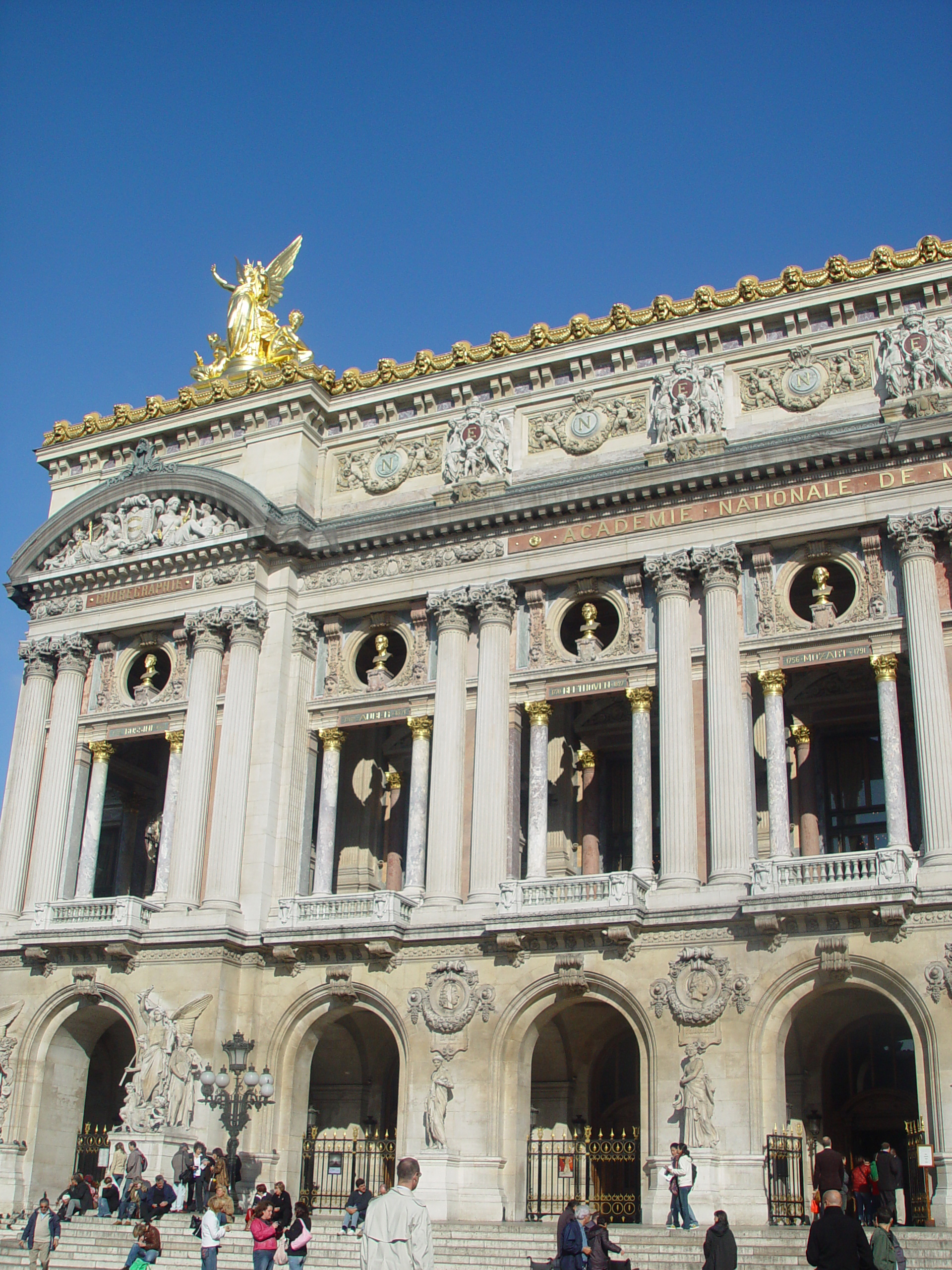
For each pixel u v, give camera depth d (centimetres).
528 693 4762
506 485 5016
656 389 4912
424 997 4403
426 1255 1451
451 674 4831
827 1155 1788
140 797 5878
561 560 4803
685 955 4103
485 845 4562
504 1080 4269
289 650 5153
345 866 5225
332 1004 4588
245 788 4941
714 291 4916
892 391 4547
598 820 4966
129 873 5734
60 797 5303
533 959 4312
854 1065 4447
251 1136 4497
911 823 4631
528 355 5150
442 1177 4128
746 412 4803
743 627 4506
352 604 5119
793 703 4769
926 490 4353
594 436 4994
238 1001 4681
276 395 5447
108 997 4794
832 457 4444
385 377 5403
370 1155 4591
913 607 4247
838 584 4750
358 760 5341
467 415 5184
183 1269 3581
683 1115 3947
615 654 4666
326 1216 4269
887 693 4253
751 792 4347
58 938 4822
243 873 4847
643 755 4503
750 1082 3912
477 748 4691
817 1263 1656
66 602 5584
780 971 3984
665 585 4581
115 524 5553
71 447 5912
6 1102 4809
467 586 4919
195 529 5341
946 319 4569
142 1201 3888
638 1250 3381
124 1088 4988
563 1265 2711
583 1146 4516
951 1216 3553
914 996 3819
